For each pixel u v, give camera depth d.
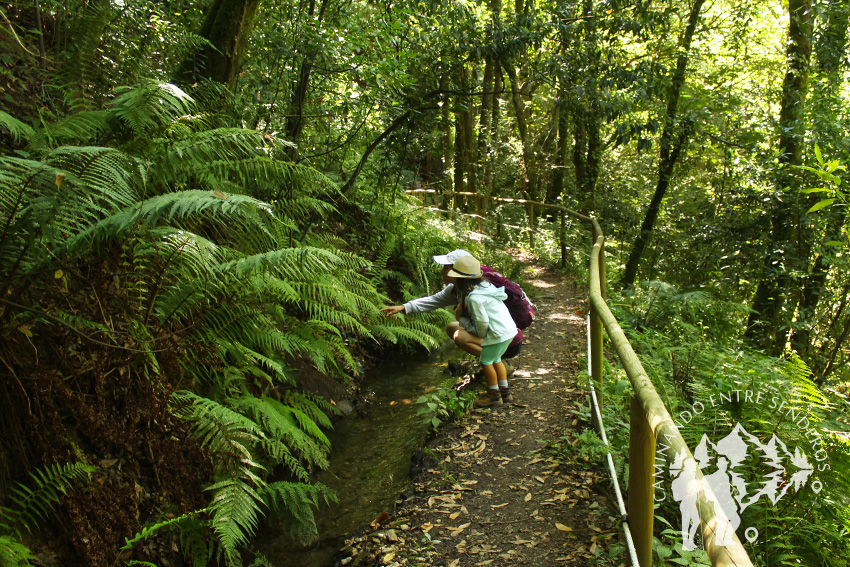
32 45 4.04
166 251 2.90
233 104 4.99
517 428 4.26
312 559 3.08
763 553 2.43
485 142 14.45
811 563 2.41
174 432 3.12
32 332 2.62
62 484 2.39
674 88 10.05
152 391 2.91
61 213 2.21
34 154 2.81
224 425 2.89
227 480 2.84
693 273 11.66
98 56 3.99
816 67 10.30
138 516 2.79
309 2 6.29
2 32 3.76
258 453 3.60
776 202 9.62
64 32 4.06
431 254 8.53
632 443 2.06
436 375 5.93
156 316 3.06
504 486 3.51
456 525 3.16
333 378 5.26
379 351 6.43
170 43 4.75
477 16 8.34
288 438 3.61
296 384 4.61
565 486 3.42
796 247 9.56
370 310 5.06
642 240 11.48
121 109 3.05
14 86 3.61
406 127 7.15
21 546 2.07
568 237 11.53
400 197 9.38
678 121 10.14
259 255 2.73
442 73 7.59
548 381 5.14
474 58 7.70
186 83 4.59
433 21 7.39
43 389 2.50
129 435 2.83
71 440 2.64
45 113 3.56
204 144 3.05
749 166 10.31
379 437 4.52
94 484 2.62
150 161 2.95
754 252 10.18
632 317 6.73
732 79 11.74
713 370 3.81
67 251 2.41
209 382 3.55
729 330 6.73
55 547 2.41
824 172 2.95
